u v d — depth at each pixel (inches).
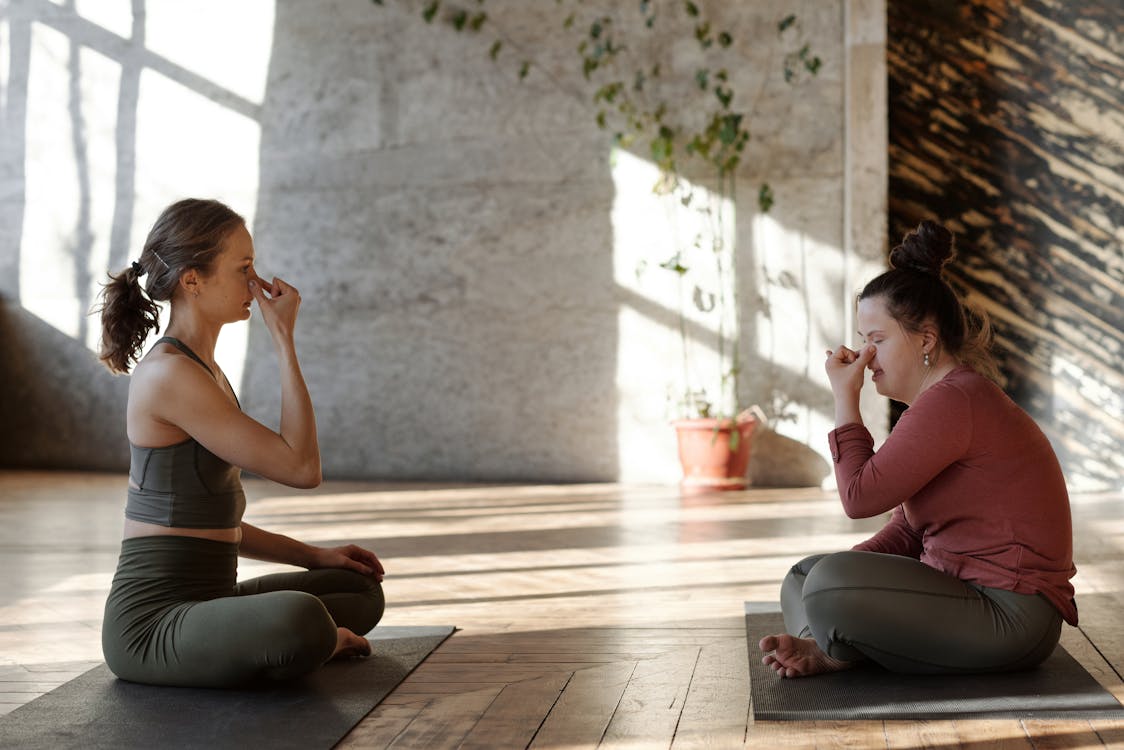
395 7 301.9
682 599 144.0
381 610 117.8
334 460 307.4
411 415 302.8
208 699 97.4
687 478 271.0
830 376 104.0
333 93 306.3
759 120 282.7
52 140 324.5
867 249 269.1
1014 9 275.0
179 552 101.7
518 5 294.7
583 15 291.0
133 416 101.0
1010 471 98.2
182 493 101.5
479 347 299.0
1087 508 238.1
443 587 154.0
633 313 289.9
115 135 320.5
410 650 115.7
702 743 85.1
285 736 87.1
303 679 103.8
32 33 324.8
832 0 278.2
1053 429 277.4
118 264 321.1
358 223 305.4
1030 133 275.9
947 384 98.8
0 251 329.4
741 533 202.1
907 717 90.1
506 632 125.6
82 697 98.4
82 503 252.5
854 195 269.7
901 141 281.3
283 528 213.2
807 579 101.4
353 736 87.8
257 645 96.3
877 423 273.4
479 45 297.1
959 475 99.1
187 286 102.0
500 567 169.5
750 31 282.5
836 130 279.1
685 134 286.4
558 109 293.3
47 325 326.6
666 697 98.1
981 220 278.8
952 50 277.9
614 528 209.6
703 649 116.3
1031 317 277.3
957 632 97.2
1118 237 272.8
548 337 295.0
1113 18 270.2
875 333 102.9
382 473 304.7
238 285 104.2
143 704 96.1
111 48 319.9
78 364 324.8
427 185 301.1
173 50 316.2
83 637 125.9
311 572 114.1
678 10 285.6
